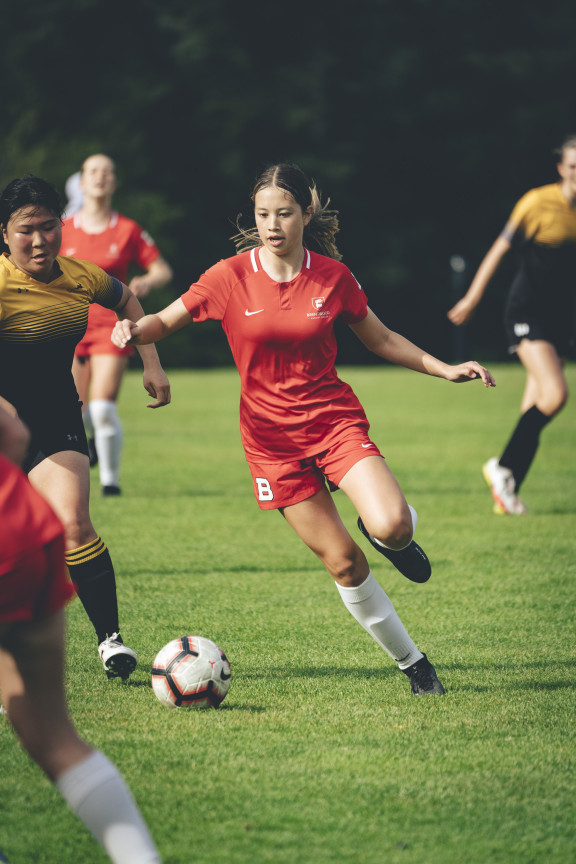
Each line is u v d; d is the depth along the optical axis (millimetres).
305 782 9875
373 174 108562
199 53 98562
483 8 103625
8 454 7547
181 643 12023
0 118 98375
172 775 10008
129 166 98938
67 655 14008
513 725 11352
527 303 23750
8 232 11805
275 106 102250
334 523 12148
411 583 18203
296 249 12125
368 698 12266
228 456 33844
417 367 12766
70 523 12562
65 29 99875
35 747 7711
